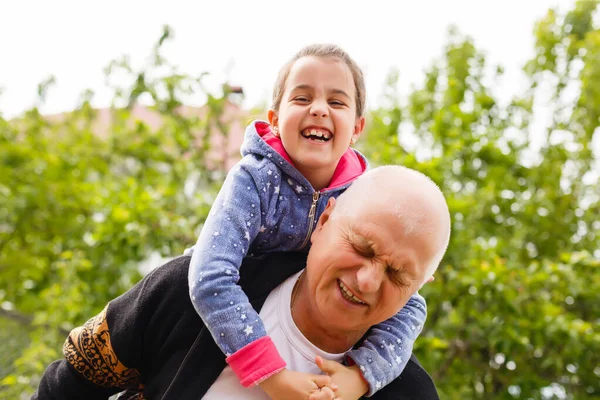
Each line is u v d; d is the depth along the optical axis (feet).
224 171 23.54
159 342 5.17
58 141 25.17
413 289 4.76
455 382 17.69
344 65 5.62
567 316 16.34
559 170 22.49
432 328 16.90
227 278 4.77
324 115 5.37
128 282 19.08
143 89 23.18
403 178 4.84
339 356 5.08
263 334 4.67
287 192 5.42
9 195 22.79
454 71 25.91
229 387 4.90
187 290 5.16
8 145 23.68
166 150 24.29
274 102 5.93
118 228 17.31
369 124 21.89
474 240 18.58
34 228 23.57
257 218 5.20
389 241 4.54
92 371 5.35
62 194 22.77
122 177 23.88
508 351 15.66
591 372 16.87
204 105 23.43
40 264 23.90
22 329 19.62
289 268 5.30
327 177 5.68
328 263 4.70
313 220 5.49
